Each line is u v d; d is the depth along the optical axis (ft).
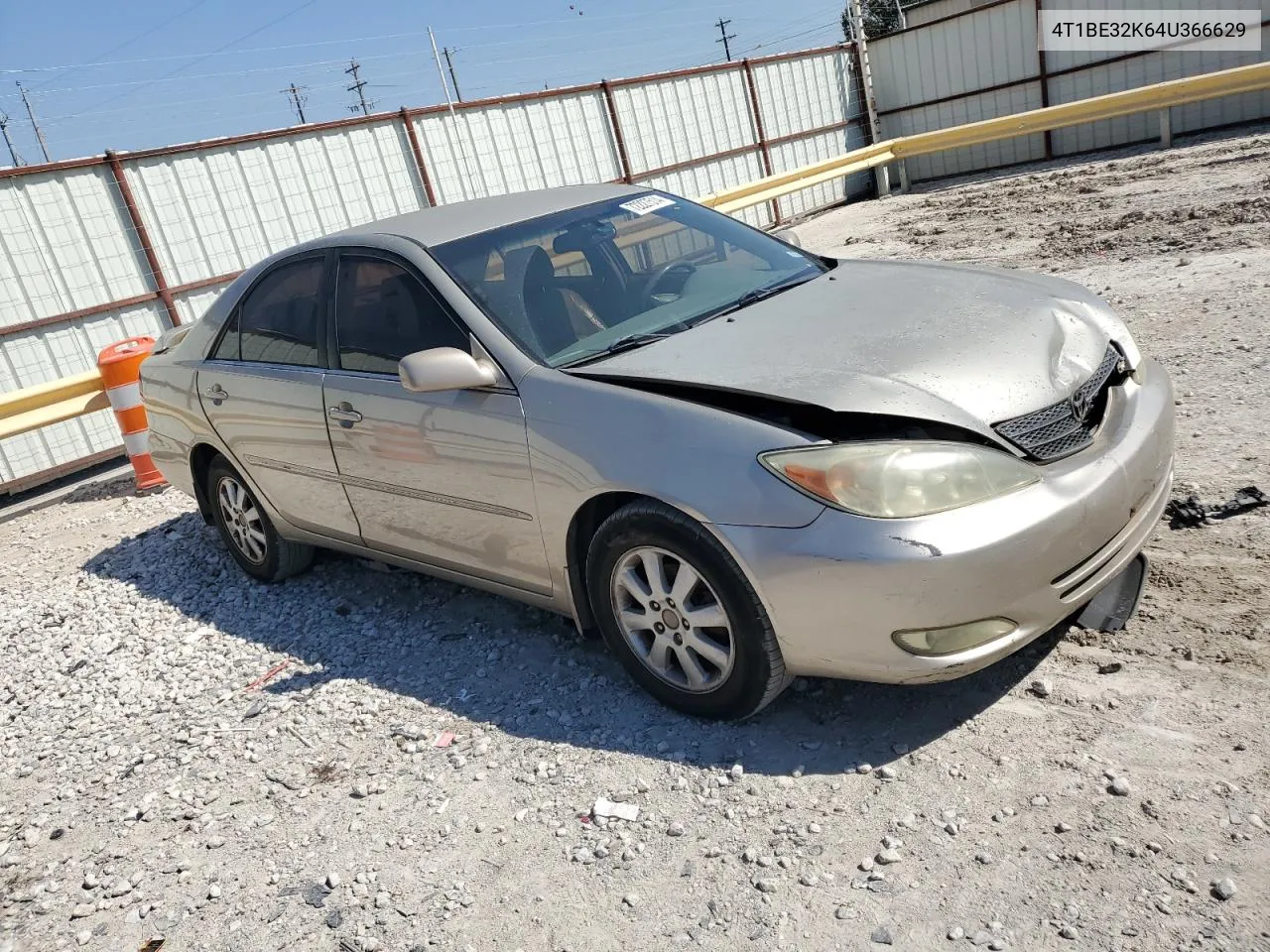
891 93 66.18
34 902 10.14
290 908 9.21
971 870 7.89
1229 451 14.28
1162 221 31.45
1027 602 8.95
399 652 13.78
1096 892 7.41
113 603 18.16
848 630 8.98
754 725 10.39
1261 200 30.86
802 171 54.75
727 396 9.82
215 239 37.45
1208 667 9.62
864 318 10.94
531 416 10.92
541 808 9.84
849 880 8.07
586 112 50.39
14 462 31.37
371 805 10.50
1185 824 7.85
